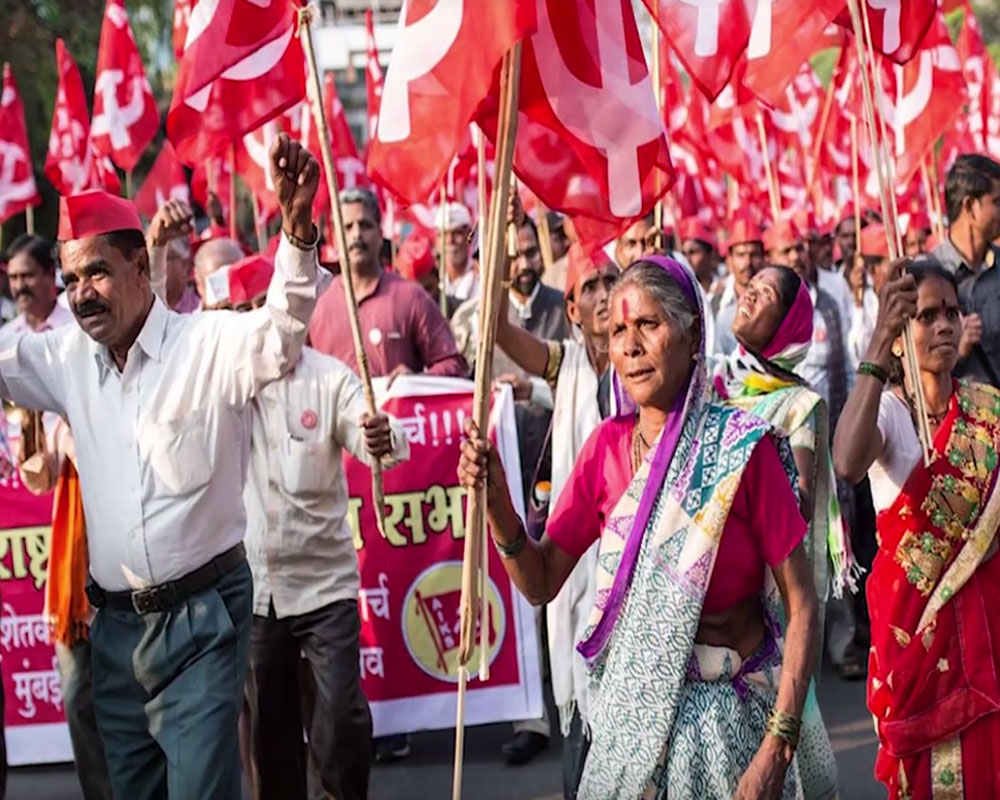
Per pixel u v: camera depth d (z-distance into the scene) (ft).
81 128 35.12
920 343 14.80
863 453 13.99
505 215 12.01
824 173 47.57
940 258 23.00
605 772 12.05
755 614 12.19
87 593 15.19
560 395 19.95
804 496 16.88
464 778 23.29
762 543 12.01
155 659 14.57
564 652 19.27
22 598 24.45
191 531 14.57
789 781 12.27
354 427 18.69
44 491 19.49
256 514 18.89
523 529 12.71
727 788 11.78
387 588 23.98
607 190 13.56
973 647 14.23
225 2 16.56
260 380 14.51
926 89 26.32
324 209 35.99
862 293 35.83
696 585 11.78
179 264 21.48
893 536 14.48
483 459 12.16
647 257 12.33
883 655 14.47
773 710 11.85
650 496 11.98
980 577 14.33
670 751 11.90
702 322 12.17
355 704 18.78
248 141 32.37
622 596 12.05
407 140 12.65
